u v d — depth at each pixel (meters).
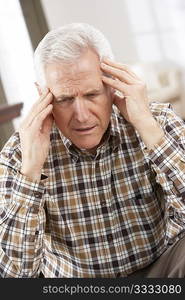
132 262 1.25
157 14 5.94
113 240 1.24
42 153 1.16
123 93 1.17
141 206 1.25
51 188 1.25
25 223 1.16
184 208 1.20
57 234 1.26
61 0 5.75
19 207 1.16
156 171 1.21
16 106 3.52
